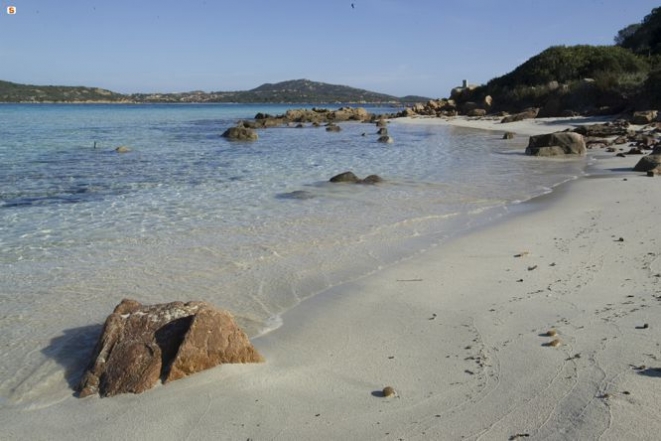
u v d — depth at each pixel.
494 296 7.15
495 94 66.06
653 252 8.60
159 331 5.38
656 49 58.78
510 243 9.73
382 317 6.65
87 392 5.06
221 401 4.82
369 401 4.76
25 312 6.93
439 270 8.36
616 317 6.15
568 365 5.12
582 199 13.40
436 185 16.00
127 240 10.13
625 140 26.45
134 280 8.05
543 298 6.96
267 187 15.66
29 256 9.17
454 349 5.68
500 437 4.12
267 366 5.48
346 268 8.57
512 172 18.59
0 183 16.23
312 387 5.04
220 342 5.38
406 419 4.45
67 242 10.00
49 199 13.89
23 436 4.45
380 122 49.94
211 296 7.43
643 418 4.19
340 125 53.34
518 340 5.76
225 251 9.45
